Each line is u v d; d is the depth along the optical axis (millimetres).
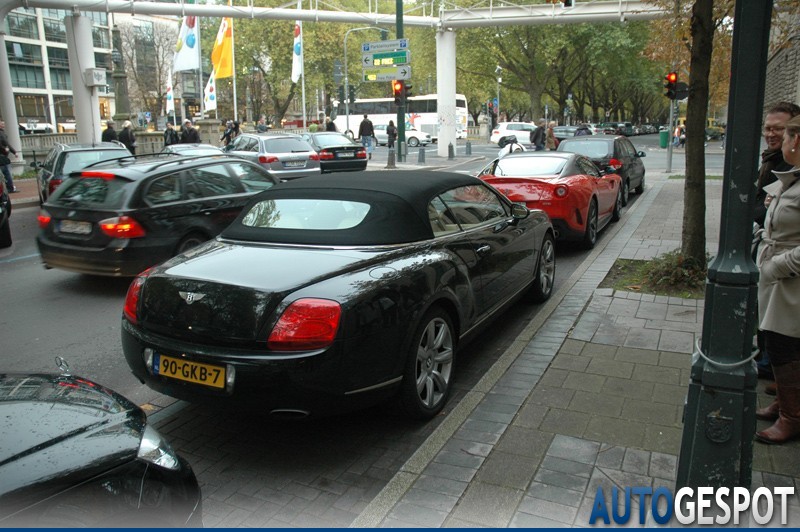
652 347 5227
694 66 6645
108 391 2986
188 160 8641
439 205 4836
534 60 44625
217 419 4457
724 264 2703
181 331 3760
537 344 5391
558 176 9344
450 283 4406
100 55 82562
